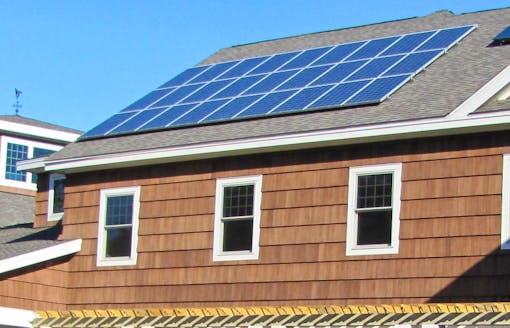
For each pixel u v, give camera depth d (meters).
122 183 27.66
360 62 27.20
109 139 28.69
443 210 22.03
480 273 21.30
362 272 22.89
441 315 19.83
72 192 28.78
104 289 27.39
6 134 40.06
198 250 25.77
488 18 27.97
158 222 26.70
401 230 22.50
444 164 22.20
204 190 25.94
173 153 26.03
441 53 25.78
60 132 41.28
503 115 21.11
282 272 24.12
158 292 26.31
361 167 23.34
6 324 26.61
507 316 19.09
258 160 25.06
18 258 26.92
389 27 29.92
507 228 21.16
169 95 30.42
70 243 27.95
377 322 20.70
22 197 39.88
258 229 24.72
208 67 31.89
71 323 25.69
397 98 23.89
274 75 28.70
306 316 21.88
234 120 26.19
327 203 23.72
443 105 22.44
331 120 23.88
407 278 22.23
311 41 31.05
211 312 22.73
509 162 21.36
